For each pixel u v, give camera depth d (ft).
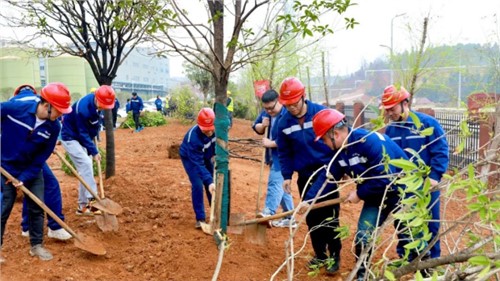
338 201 11.84
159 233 16.35
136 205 19.71
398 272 7.18
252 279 13.34
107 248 15.02
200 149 16.84
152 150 41.81
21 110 13.00
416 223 6.23
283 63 38.68
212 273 13.50
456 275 6.88
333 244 13.96
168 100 96.32
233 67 14.05
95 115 17.66
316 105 13.83
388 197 12.00
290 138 14.35
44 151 13.70
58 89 13.19
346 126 11.43
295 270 14.33
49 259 13.67
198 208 17.08
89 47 20.81
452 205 18.63
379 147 11.40
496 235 6.51
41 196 13.97
